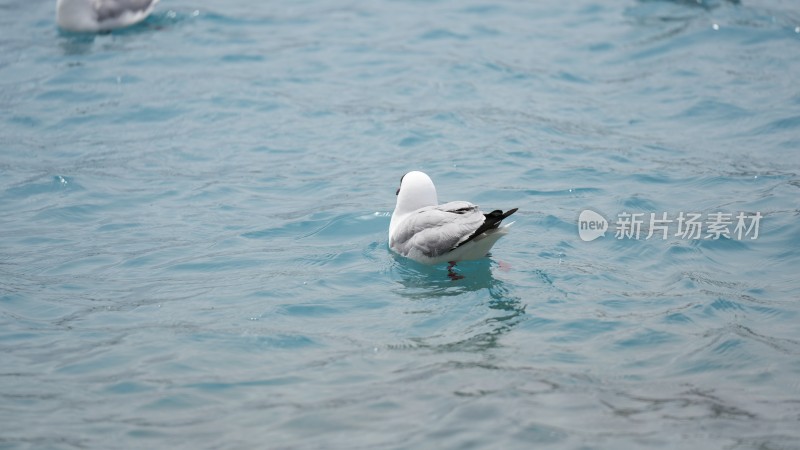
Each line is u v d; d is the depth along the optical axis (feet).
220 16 78.28
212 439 29.01
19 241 45.21
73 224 47.16
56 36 74.54
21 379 32.81
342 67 67.92
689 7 77.25
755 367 32.83
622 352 34.01
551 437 28.48
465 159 53.57
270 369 33.30
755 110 58.70
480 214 39.63
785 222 44.73
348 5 81.25
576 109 60.29
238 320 36.96
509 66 67.36
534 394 30.94
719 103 59.93
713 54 68.08
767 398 30.86
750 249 42.52
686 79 64.03
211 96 63.05
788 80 63.00
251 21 77.41
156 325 36.70
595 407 30.19
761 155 53.06
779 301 37.83
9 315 37.83
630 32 73.00
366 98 62.69
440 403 30.48
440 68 67.26
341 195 49.70
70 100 62.90
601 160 52.95
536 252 42.42
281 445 28.55
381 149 55.47
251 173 52.80
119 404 31.12
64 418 30.30
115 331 36.35
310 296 38.86
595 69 66.64
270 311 37.60
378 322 36.58
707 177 50.34
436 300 38.27
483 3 81.00
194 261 42.75
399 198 42.98
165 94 63.57
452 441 28.40
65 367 33.68
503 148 54.85
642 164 52.29
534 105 61.05
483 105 61.21
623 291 38.81
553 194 48.85
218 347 34.86
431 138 56.59
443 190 49.83
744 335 35.01
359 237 44.80
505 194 49.06
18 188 51.03
